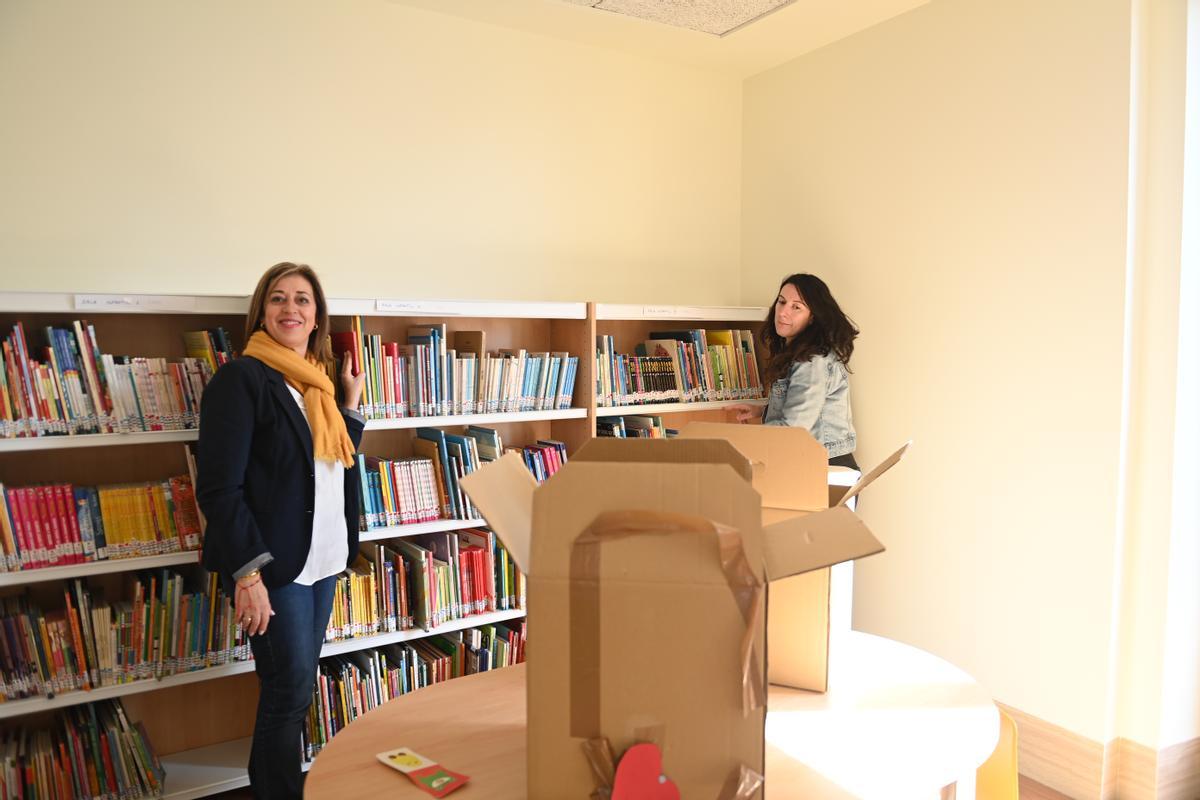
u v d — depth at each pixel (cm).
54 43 251
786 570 104
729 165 396
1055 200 274
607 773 101
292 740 225
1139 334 261
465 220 326
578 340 319
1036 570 282
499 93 331
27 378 218
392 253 310
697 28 328
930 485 316
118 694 230
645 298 374
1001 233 290
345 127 299
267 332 233
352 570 274
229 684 278
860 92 340
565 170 349
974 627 302
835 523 108
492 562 289
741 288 398
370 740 133
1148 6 256
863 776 122
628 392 332
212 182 277
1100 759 265
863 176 340
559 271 349
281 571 217
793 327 326
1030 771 286
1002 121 289
